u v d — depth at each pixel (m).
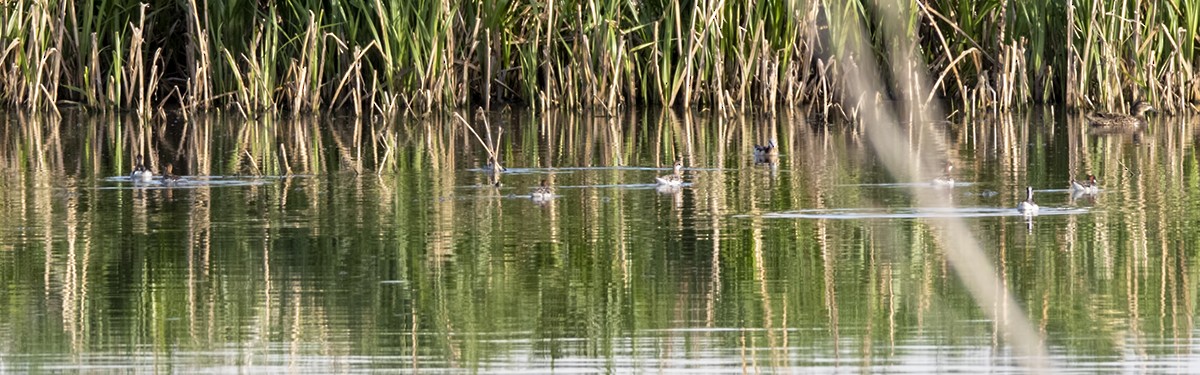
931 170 22.83
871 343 12.05
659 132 29.19
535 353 11.83
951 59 32.62
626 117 32.25
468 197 19.70
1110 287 13.94
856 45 32.69
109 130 29.75
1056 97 34.69
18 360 11.67
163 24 34.56
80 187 20.83
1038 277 14.38
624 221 17.56
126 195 19.97
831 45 33.03
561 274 14.58
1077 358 11.59
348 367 11.49
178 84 35.44
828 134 28.86
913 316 12.89
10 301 13.52
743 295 13.68
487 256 15.47
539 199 19.44
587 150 25.95
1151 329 12.41
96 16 33.88
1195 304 13.23
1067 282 14.16
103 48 33.50
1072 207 18.55
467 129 29.94
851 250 15.66
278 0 33.66
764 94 32.69
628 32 33.25
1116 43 32.47
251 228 17.14
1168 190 20.17
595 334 12.35
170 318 12.92
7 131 29.52
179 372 11.36
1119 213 18.00
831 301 13.45
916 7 32.72
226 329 12.55
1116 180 21.44
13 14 32.38
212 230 17.02
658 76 33.44
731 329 12.52
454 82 33.91
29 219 17.86
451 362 11.57
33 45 32.16
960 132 29.22
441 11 33.12
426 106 33.09
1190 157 24.47
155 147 26.62
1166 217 17.67
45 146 26.75
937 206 18.66
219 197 19.75
